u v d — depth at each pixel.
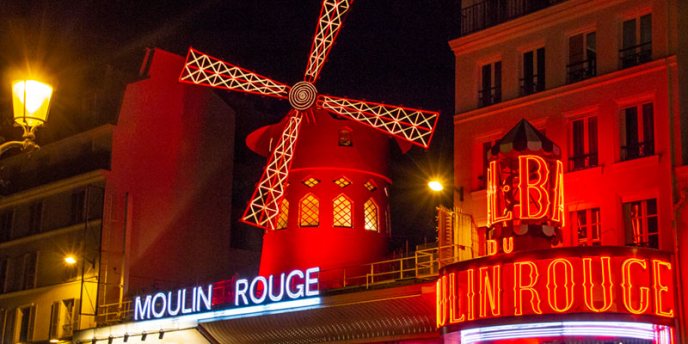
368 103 25.28
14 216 35.56
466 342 17.88
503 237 17.16
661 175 17.62
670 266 16.59
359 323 21.75
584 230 18.69
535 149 17.09
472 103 21.12
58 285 32.38
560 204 17.23
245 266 35.69
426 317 20.33
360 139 26.42
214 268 34.03
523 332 16.62
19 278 34.31
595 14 19.28
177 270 32.50
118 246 30.83
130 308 29.05
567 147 19.22
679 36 18.05
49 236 33.44
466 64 21.44
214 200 34.53
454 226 19.53
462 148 20.94
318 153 26.00
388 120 25.05
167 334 26.53
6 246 35.34
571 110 19.23
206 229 33.97
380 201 26.53
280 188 25.50
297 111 25.72
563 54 19.73
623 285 15.84
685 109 17.81
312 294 22.19
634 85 18.34
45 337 32.22
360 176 26.12
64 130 33.59
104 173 31.14
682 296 16.84
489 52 21.05
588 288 15.83
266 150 28.03
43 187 33.81
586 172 18.77
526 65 20.45
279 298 22.97
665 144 17.69
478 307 16.83
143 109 32.62
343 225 25.66
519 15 20.77
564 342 17.53
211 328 24.92
